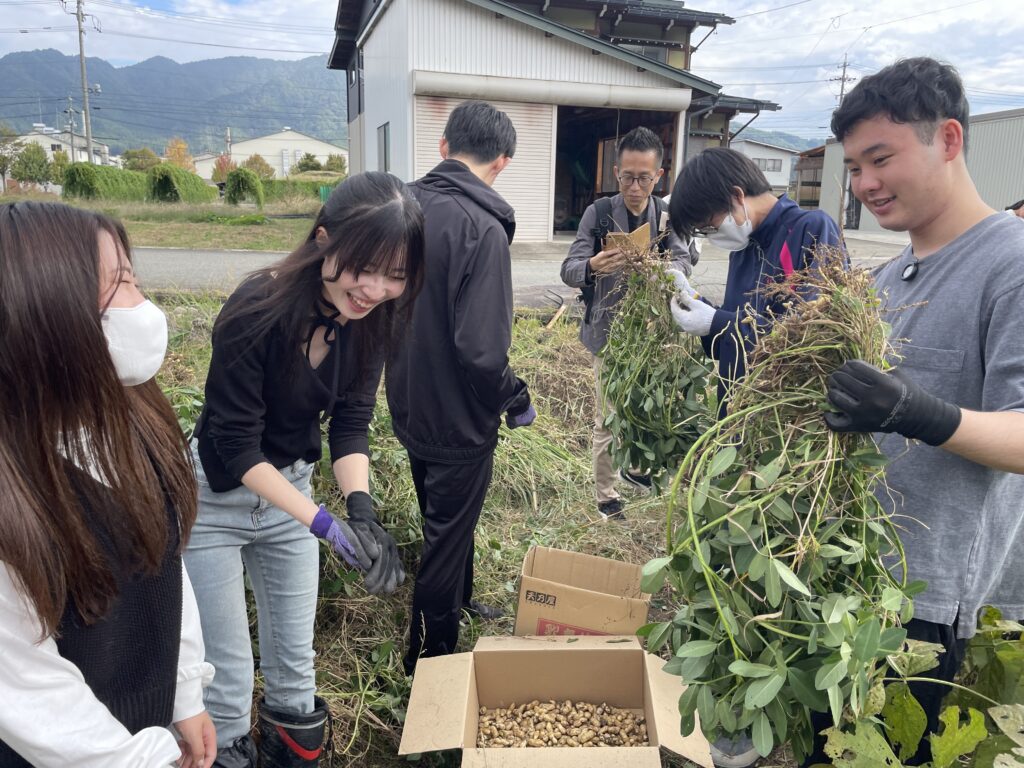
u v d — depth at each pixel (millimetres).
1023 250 1326
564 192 21344
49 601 902
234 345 1555
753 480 1315
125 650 1104
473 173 2229
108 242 984
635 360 2457
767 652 1223
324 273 1533
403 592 2713
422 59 13617
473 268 2082
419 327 2121
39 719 932
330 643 2490
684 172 2199
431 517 2289
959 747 1311
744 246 2217
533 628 2379
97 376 924
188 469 1184
